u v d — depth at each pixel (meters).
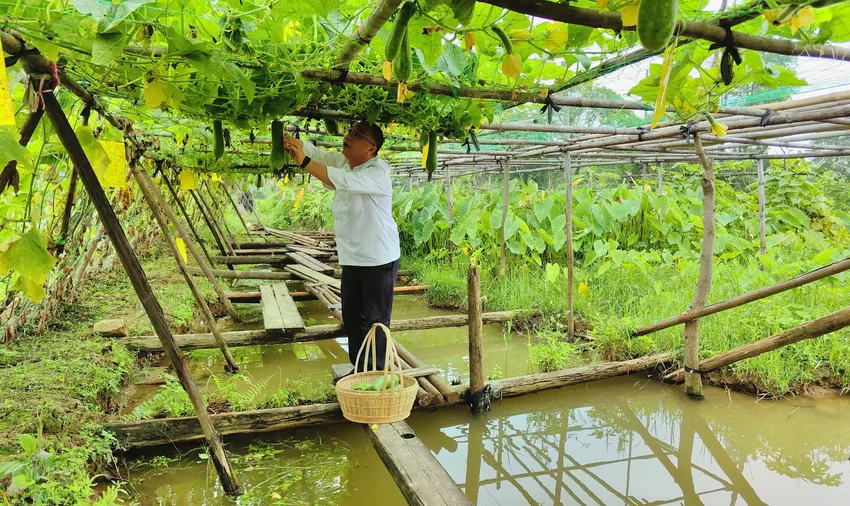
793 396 3.85
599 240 6.54
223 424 2.98
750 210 8.34
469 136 3.33
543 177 14.13
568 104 2.64
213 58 1.70
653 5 0.96
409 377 2.56
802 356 4.07
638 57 2.02
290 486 2.74
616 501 2.76
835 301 4.61
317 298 5.88
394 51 1.50
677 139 4.56
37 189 3.11
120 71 1.90
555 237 6.66
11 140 1.58
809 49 1.66
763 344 3.48
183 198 8.70
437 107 2.84
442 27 1.66
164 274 6.65
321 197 14.38
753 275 4.96
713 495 2.79
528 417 3.71
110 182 2.13
